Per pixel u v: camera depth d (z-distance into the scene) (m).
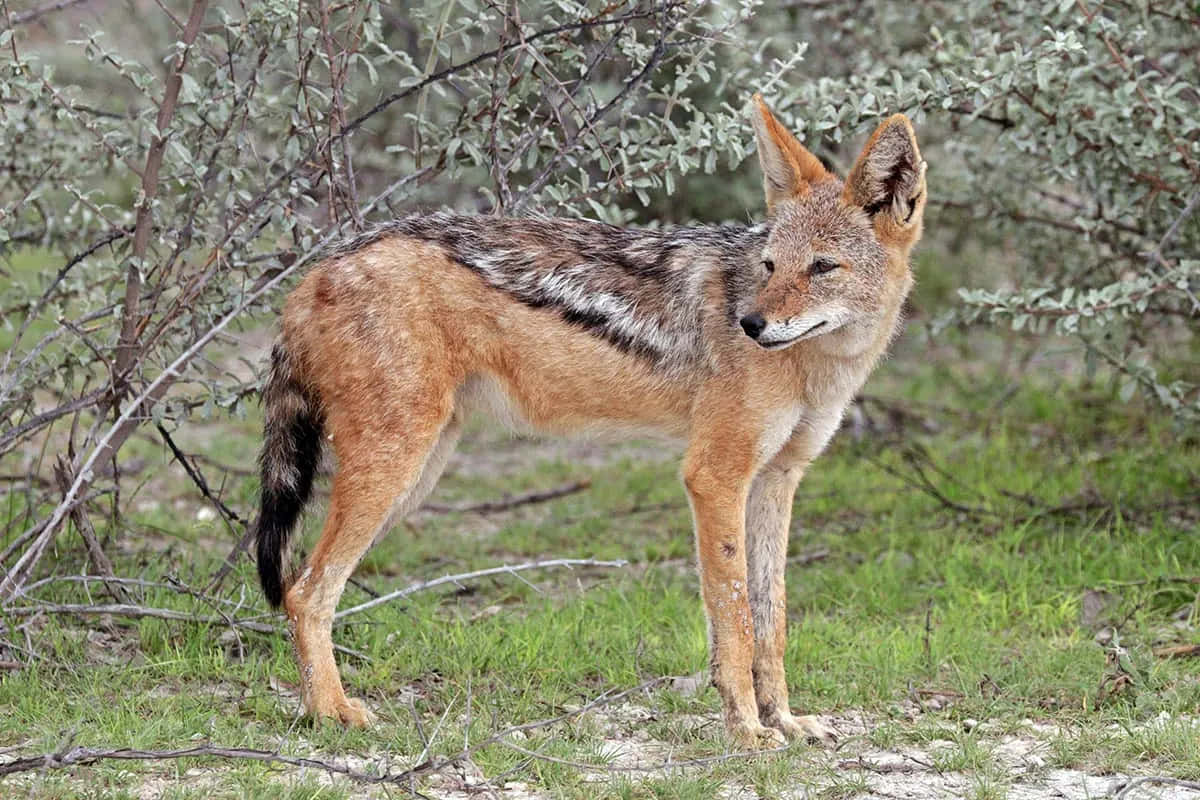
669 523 14.68
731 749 8.54
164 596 10.82
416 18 10.64
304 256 9.70
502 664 10.01
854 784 7.93
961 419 17.94
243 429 17.94
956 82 11.45
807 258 8.91
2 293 12.88
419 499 9.88
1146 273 12.41
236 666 9.81
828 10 15.55
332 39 10.46
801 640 10.61
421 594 11.88
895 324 9.54
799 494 15.22
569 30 10.65
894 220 9.12
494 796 7.72
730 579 8.88
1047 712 9.34
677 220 19.19
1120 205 12.93
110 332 11.00
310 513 9.94
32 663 9.30
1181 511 13.59
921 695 9.70
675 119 17.30
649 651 10.42
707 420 9.08
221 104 10.39
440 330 9.09
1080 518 13.40
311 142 10.61
